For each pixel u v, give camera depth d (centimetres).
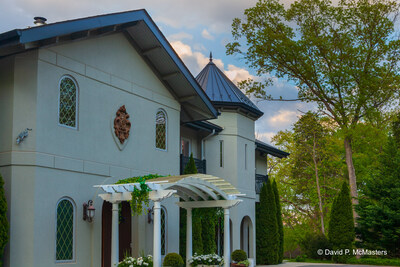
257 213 2517
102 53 1441
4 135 1190
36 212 1163
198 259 1564
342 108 2677
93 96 1390
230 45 2775
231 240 2242
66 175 1268
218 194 1541
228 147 2281
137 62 1602
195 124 2066
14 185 1159
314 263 2555
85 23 1269
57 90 1260
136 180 1354
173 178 1367
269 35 2608
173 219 1677
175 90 1789
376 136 2662
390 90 2575
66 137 1276
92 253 1323
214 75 2470
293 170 4112
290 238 3669
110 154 1433
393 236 2373
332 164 3978
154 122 1662
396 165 2555
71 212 1282
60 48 1280
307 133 3834
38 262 1155
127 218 1544
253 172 2433
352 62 2558
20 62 1205
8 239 1123
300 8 2603
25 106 1188
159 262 1232
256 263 2416
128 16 1434
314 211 4203
